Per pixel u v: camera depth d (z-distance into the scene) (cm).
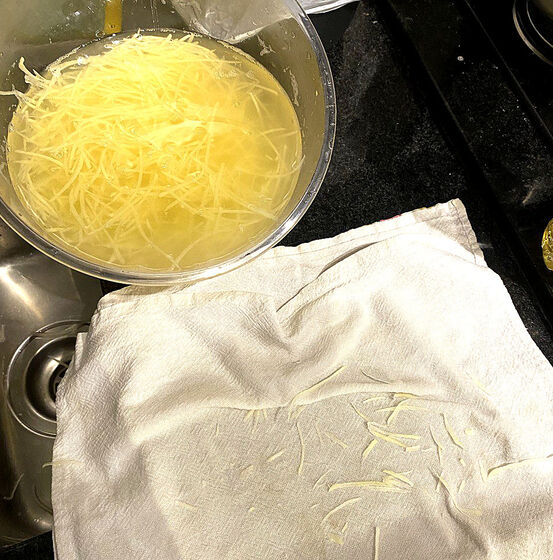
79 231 59
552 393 67
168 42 67
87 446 62
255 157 62
